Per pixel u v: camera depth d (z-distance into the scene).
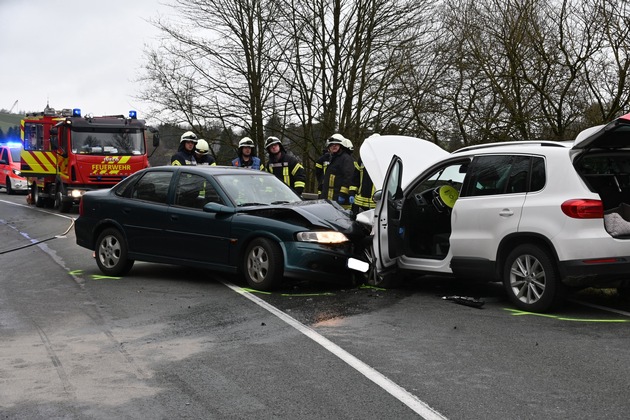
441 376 5.07
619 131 6.70
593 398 4.56
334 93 24.20
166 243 9.40
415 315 7.17
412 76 22.53
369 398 4.60
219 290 8.67
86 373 5.24
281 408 4.44
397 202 8.42
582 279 6.74
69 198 21.22
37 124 24.09
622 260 6.70
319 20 24.06
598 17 15.34
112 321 7.03
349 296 8.25
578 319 6.92
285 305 7.73
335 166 12.46
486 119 18.83
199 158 13.02
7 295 8.55
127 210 9.77
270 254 8.46
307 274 8.36
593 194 6.79
